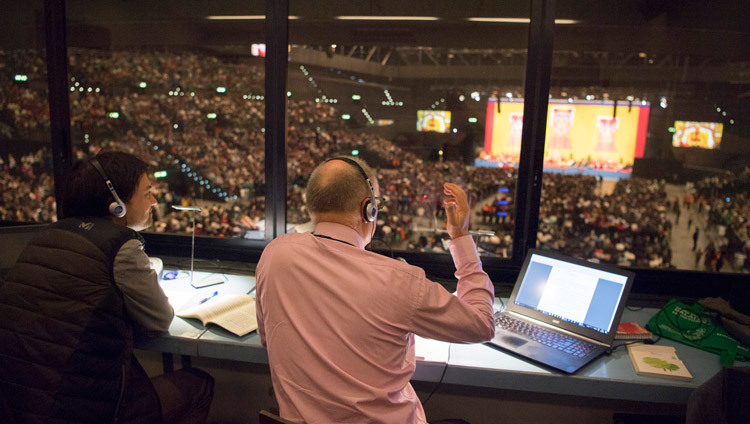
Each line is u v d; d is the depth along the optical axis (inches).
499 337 50.1
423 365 44.4
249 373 68.6
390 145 432.8
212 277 67.4
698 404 37.1
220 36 190.5
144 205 46.6
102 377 39.8
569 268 54.8
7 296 38.4
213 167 494.6
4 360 37.4
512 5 100.9
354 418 27.2
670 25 107.4
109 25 147.0
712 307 54.3
